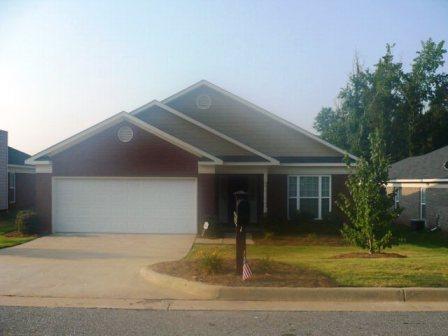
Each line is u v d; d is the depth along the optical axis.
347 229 12.76
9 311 7.28
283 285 8.12
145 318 6.88
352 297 7.79
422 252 14.56
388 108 48.56
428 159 27.27
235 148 20.70
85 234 17.52
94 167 17.98
